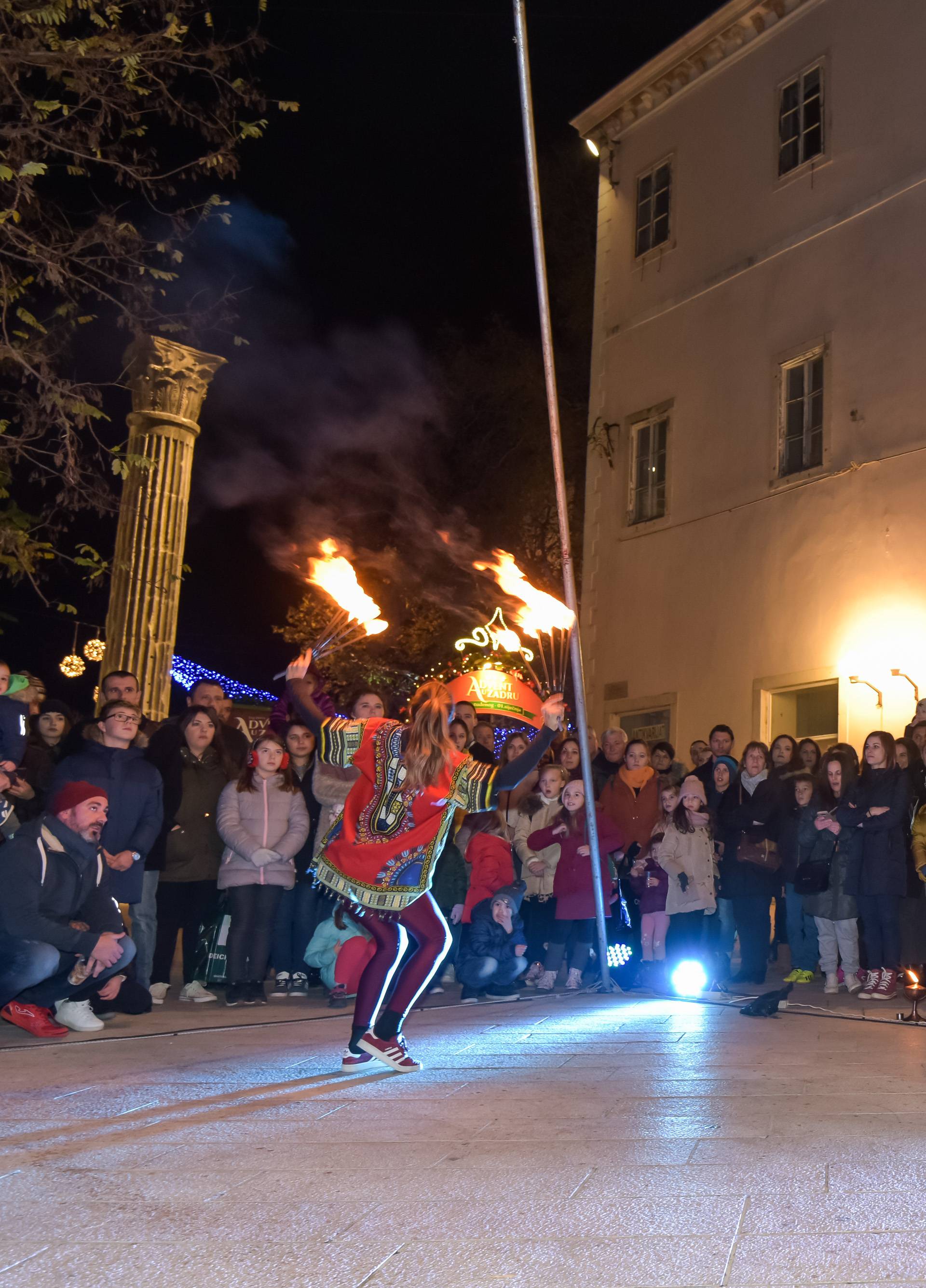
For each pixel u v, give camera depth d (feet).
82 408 36.91
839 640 45.78
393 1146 13.10
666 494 54.54
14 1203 11.10
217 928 27.07
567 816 29.50
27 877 20.97
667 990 28.68
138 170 37.11
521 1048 19.70
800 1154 12.64
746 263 51.88
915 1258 9.53
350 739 17.43
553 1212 10.73
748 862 30.48
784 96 51.42
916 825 27.45
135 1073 17.39
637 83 57.82
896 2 46.96
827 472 47.11
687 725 51.65
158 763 27.14
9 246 37.81
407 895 17.11
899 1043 20.42
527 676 62.13
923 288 44.60
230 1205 11.02
